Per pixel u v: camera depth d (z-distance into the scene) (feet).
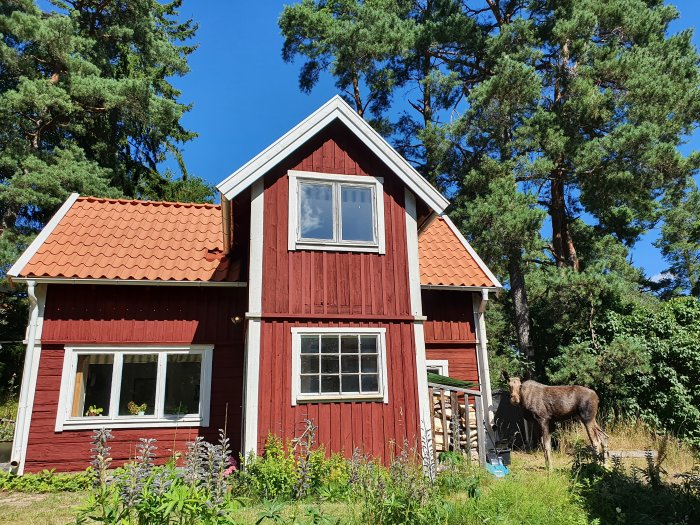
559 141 60.70
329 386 29.30
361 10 80.28
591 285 55.11
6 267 63.21
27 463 30.55
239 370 35.27
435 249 44.86
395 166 33.27
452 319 41.63
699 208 82.64
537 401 32.50
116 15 86.38
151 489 12.35
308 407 28.60
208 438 33.60
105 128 82.94
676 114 64.44
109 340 33.53
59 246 35.40
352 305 30.76
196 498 12.34
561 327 59.47
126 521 11.69
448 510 17.84
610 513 19.86
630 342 47.91
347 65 81.15
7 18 64.44
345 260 31.45
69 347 32.86
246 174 30.73
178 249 37.81
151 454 13.53
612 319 53.47
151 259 36.01
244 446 27.68
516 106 63.16
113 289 34.58
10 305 65.57
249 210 34.14
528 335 61.67
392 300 31.50
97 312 33.86
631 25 67.26
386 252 32.22
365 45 77.15
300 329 29.60
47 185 64.85
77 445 31.63
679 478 28.58
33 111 69.56
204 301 35.88
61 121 75.61
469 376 40.70
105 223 39.01
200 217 42.63
